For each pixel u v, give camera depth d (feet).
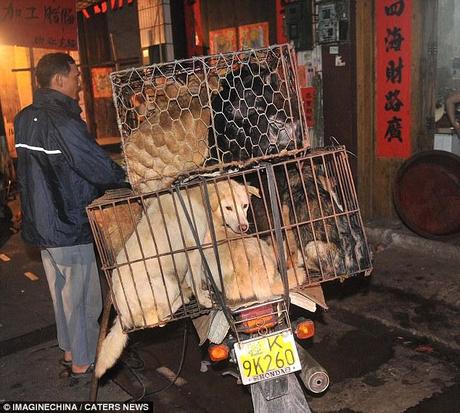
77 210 10.55
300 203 8.68
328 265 8.31
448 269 15.92
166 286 8.15
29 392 11.76
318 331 13.73
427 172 16.80
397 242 18.15
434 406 10.38
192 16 24.47
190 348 13.38
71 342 11.63
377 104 19.16
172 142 8.66
